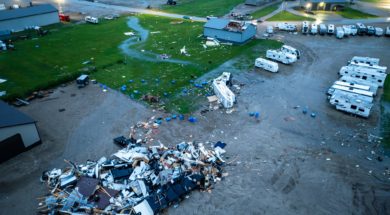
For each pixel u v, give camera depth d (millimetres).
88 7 110000
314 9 101688
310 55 65125
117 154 33594
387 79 53625
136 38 76188
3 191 29656
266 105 45188
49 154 34781
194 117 41969
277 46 70000
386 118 41750
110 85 51375
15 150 34312
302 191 29812
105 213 26734
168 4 115125
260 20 90812
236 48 68625
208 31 73938
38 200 28594
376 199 28844
